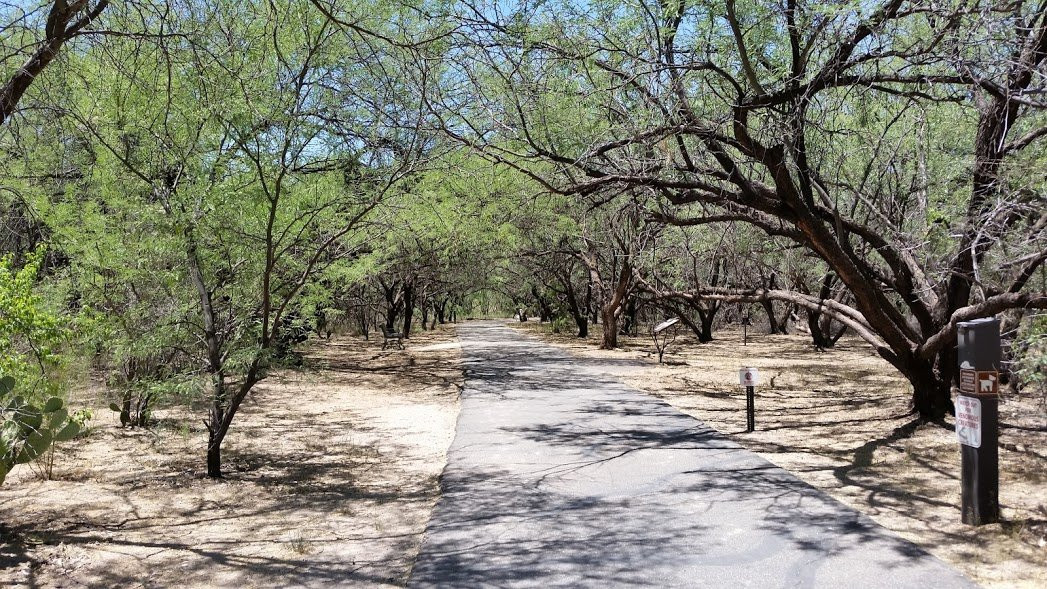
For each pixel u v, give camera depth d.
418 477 8.80
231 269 9.10
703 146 10.49
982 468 6.19
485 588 4.99
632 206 13.80
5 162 9.04
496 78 10.63
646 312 49.22
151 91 8.08
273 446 10.84
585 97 9.74
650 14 9.06
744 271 23.28
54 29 6.24
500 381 19.25
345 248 10.29
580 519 6.65
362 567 5.57
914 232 11.98
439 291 47.34
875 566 5.25
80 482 8.52
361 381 19.45
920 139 11.31
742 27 8.73
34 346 8.02
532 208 18.86
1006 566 5.20
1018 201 8.28
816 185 11.45
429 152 10.77
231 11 8.51
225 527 6.77
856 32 8.43
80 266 9.41
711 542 5.89
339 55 8.95
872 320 11.50
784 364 23.75
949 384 11.86
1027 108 9.35
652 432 11.41
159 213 8.44
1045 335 8.16
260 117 8.00
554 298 46.91
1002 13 7.55
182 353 9.27
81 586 5.23
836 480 8.06
